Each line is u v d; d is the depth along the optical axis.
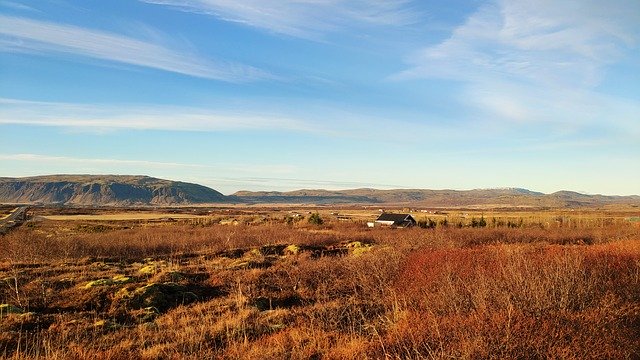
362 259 18.09
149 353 8.66
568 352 6.51
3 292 13.04
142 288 13.38
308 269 17.23
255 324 10.70
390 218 59.44
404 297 11.34
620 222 55.84
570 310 8.50
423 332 7.93
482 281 9.97
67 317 11.18
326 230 47.91
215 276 16.20
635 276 11.71
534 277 9.88
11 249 21.61
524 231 43.91
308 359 7.98
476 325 7.68
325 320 10.91
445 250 18.25
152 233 33.69
